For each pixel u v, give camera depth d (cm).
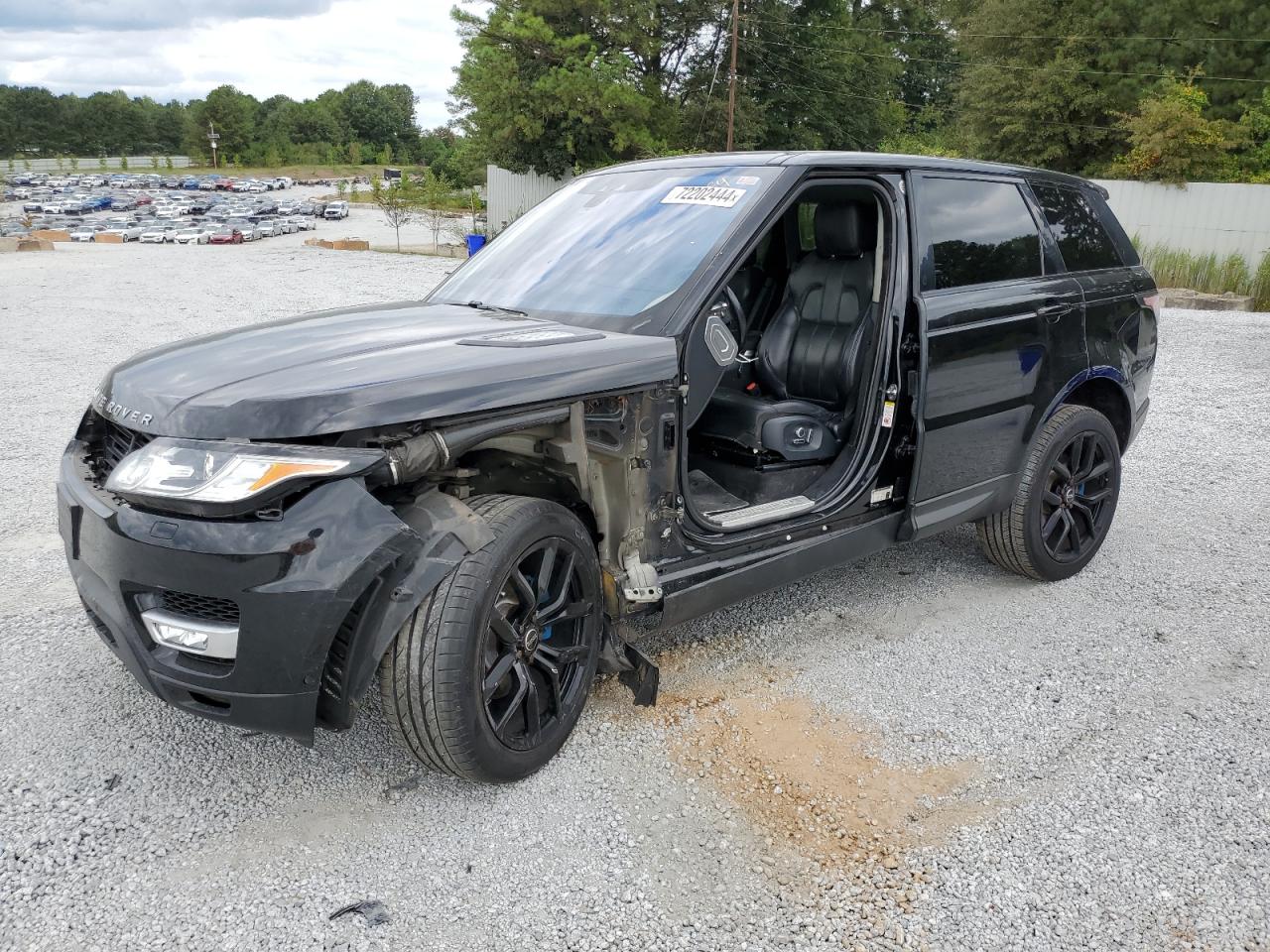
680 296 305
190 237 3434
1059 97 3108
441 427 242
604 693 332
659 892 239
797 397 400
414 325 300
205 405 234
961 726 320
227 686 229
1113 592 438
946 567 468
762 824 266
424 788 277
